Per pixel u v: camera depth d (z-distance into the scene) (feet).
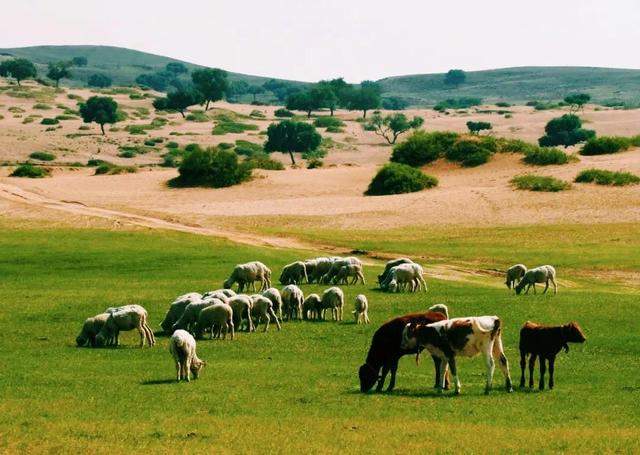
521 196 303.07
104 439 64.23
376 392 85.15
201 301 123.03
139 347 116.47
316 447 61.16
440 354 84.23
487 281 189.98
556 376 95.09
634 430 67.56
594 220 263.90
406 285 173.58
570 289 177.37
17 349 114.32
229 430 66.85
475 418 72.54
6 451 60.39
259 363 103.19
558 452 59.93
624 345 115.85
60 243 229.25
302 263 174.40
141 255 214.90
